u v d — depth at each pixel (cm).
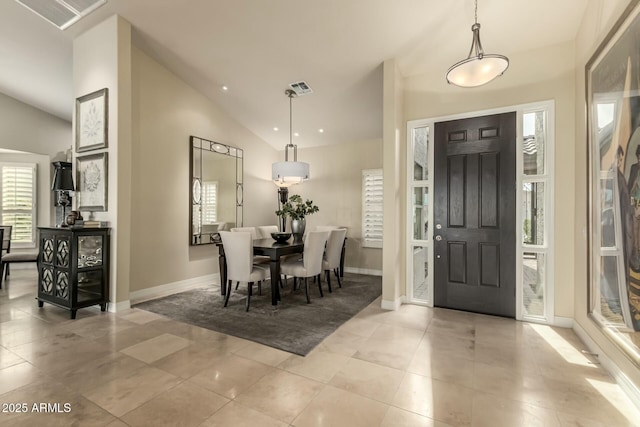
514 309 330
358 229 596
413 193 387
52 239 336
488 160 343
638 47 174
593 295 246
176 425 163
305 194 654
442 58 351
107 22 344
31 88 521
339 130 567
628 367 192
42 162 609
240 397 188
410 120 385
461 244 356
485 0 269
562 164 306
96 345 259
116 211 341
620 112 197
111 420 166
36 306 359
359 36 330
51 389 194
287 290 453
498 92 337
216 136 520
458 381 207
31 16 347
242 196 578
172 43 378
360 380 208
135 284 398
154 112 420
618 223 202
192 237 476
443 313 348
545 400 186
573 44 303
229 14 320
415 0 276
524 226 329
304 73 407
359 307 371
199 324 311
